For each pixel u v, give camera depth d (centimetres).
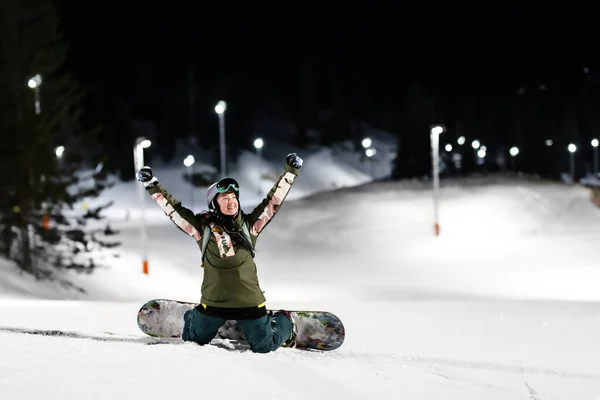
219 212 616
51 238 2886
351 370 562
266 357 561
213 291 616
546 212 4462
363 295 2630
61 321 1002
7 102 3250
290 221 4528
